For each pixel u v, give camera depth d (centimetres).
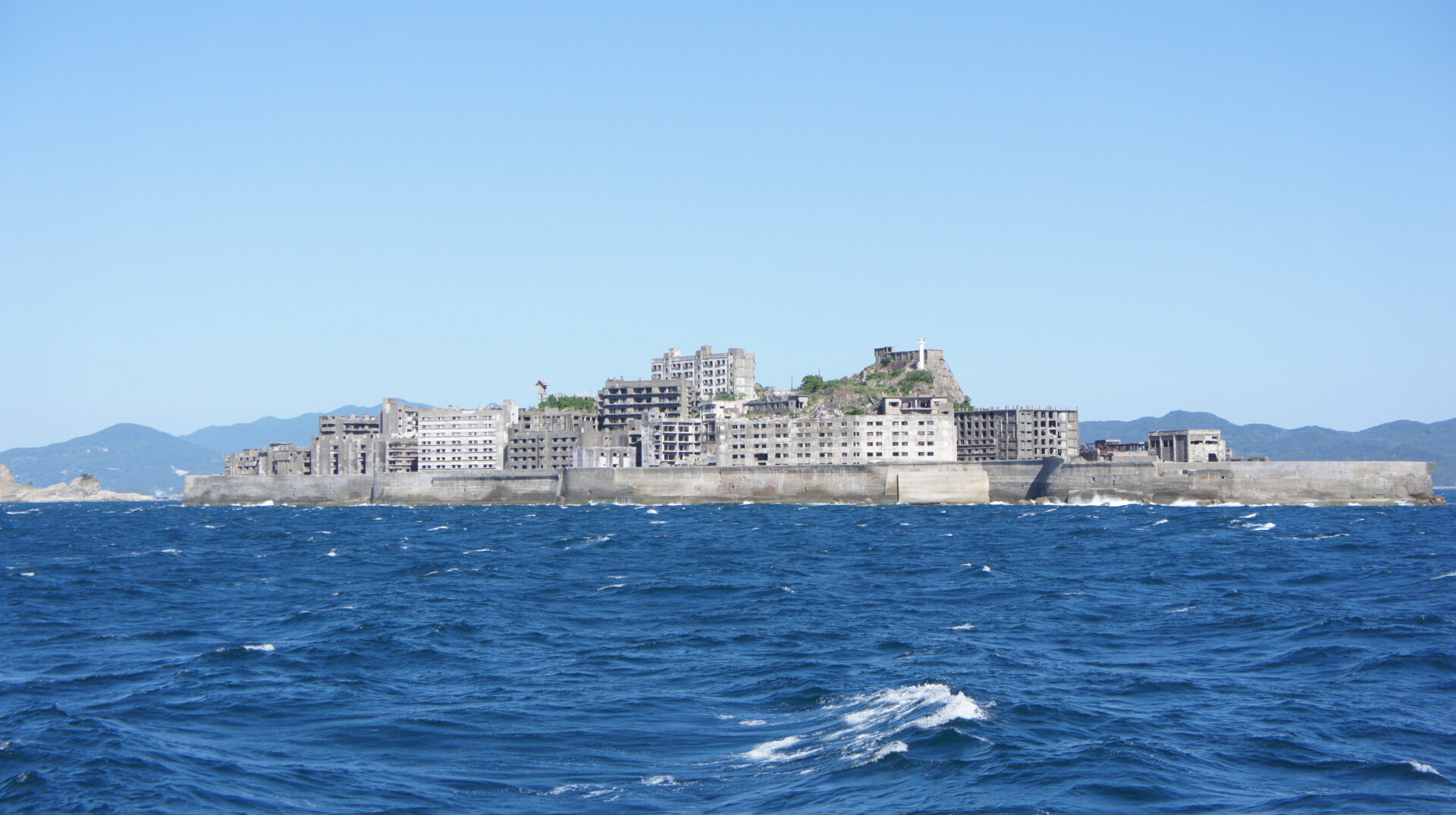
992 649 9312
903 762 6178
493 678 8450
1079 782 5831
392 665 8950
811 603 12381
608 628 10688
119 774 6047
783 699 7656
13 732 6856
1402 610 11038
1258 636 9794
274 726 7119
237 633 10669
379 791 5869
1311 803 5553
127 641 10231
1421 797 5634
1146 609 11619
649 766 6256
